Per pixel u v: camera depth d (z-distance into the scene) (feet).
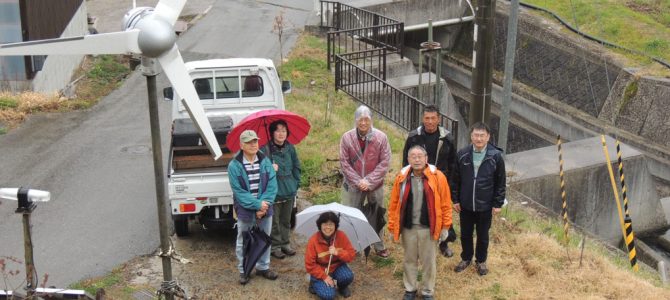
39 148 39.73
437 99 36.37
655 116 58.39
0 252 26.96
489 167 23.59
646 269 33.27
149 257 26.89
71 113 46.70
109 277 25.08
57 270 25.63
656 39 66.33
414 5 72.18
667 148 56.80
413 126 44.80
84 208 31.45
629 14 71.87
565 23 71.87
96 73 56.85
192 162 26.55
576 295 23.75
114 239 28.32
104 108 48.29
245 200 23.43
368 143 25.00
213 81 30.55
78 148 39.83
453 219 29.89
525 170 42.80
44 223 29.78
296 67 56.44
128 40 18.12
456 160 24.18
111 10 80.28
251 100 31.09
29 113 46.01
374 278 25.05
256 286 24.36
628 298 23.75
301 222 23.27
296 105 46.60
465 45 79.00
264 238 23.99
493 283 24.49
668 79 59.16
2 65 48.80
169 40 18.29
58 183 34.47
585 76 65.51
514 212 32.78
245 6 80.07
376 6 69.51
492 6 32.81
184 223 27.58
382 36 65.26
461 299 23.49
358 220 23.26
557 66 68.64
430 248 22.66
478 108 34.09
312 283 23.45
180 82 19.12
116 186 34.14
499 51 76.07
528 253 26.84
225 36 67.21
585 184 43.65
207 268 25.71
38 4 50.14
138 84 54.65
